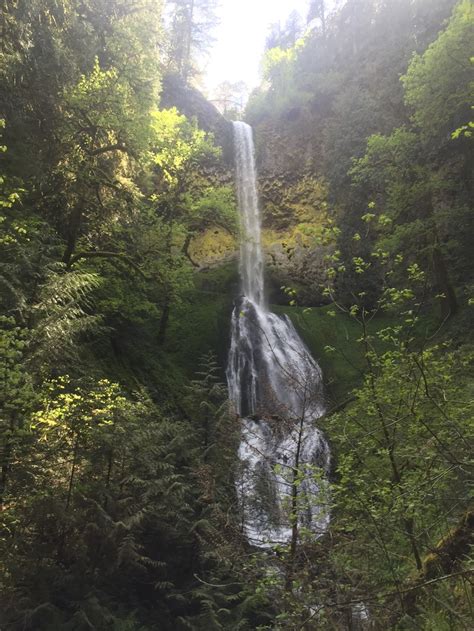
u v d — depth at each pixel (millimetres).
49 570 5355
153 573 6566
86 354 12555
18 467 5348
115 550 5891
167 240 18562
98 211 14789
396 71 27031
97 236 15789
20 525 5320
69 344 6691
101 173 14438
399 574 4125
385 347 16906
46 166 12391
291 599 4172
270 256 31000
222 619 6062
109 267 15609
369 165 19906
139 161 15445
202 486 7020
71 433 6215
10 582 4953
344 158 27875
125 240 16656
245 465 6785
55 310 6172
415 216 19188
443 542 4434
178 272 18266
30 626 4754
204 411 8883
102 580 5859
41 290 6465
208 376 10008
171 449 7504
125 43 15562
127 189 15133
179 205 20281
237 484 6723
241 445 8062
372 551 4340
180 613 6293
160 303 21453
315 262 29078
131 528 6027
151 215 17906
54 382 6691
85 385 6949
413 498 4348
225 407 8398
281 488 6297
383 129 25953
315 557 4520
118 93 13586
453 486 4688
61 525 5656
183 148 19172
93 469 6328
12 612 4762
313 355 22344
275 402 6461
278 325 24500
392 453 5023
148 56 16797
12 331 5195
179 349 21234
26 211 10820
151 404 10141
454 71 14969
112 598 5742
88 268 13492
